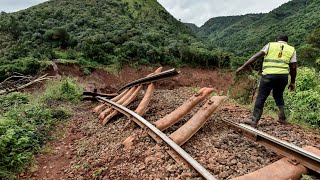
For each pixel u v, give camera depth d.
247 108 6.33
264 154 3.68
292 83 4.87
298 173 2.96
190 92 8.65
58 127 6.57
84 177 3.96
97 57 39.19
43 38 49.44
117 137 5.18
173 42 60.69
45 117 6.88
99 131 5.95
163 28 89.06
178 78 40.75
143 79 7.96
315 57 31.30
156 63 46.50
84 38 48.44
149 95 6.84
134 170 3.75
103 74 35.28
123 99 8.09
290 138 4.25
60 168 4.39
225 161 3.56
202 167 3.17
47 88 11.25
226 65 50.03
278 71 4.53
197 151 3.98
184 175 3.24
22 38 51.81
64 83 10.89
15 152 4.61
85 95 11.09
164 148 4.02
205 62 49.66
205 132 4.65
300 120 5.57
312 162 2.99
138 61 43.81
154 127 4.64
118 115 6.89
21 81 15.83
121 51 44.06
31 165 4.48
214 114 5.65
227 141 4.17
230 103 7.01
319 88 6.59
